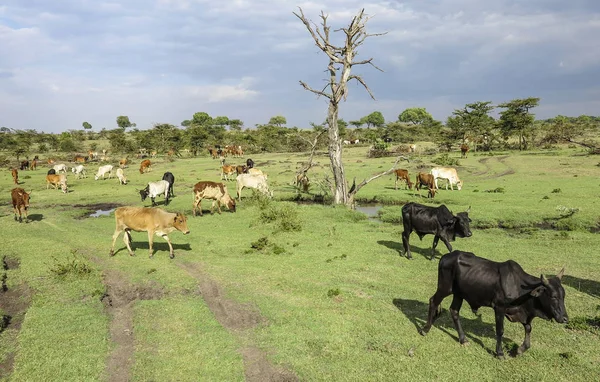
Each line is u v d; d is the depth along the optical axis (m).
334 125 22.56
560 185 26.84
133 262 12.36
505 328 8.05
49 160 53.62
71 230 17.16
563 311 6.21
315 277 11.05
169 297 9.84
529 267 11.45
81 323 8.41
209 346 7.46
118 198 26.27
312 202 26.47
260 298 9.58
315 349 7.36
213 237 15.81
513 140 72.00
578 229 16.14
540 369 6.58
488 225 17.70
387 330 8.01
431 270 11.52
